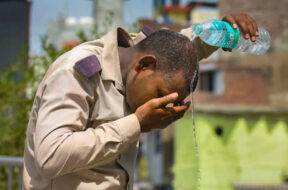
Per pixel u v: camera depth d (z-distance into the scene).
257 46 2.39
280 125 14.05
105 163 1.71
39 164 1.62
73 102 1.70
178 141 14.66
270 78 13.46
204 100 14.11
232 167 14.30
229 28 2.24
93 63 1.77
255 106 13.84
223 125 14.41
